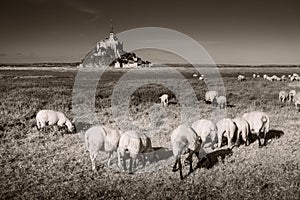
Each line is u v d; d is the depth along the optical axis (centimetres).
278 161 1209
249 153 1312
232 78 6425
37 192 962
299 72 10831
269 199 888
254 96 3328
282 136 1609
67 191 972
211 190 962
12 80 5125
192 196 927
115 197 941
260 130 1460
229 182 1010
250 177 1045
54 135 1647
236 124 1391
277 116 2162
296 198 876
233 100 3008
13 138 1559
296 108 2516
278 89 4109
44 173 1112
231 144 1445
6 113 2111
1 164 1197
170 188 988
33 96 3053
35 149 1393
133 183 1041
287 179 1020
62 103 2652
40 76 6419
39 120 1700
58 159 1259
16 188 995
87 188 991
